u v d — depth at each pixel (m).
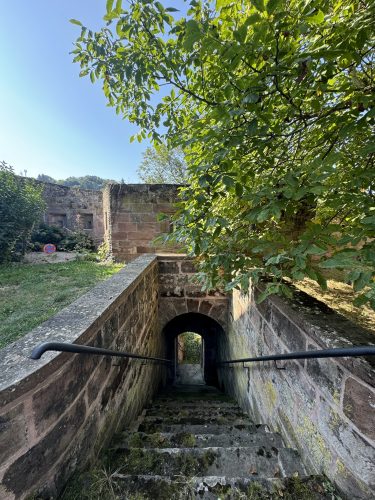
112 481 1.11
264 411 2.10
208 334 6.35
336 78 1.22
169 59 1.36
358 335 1.15
